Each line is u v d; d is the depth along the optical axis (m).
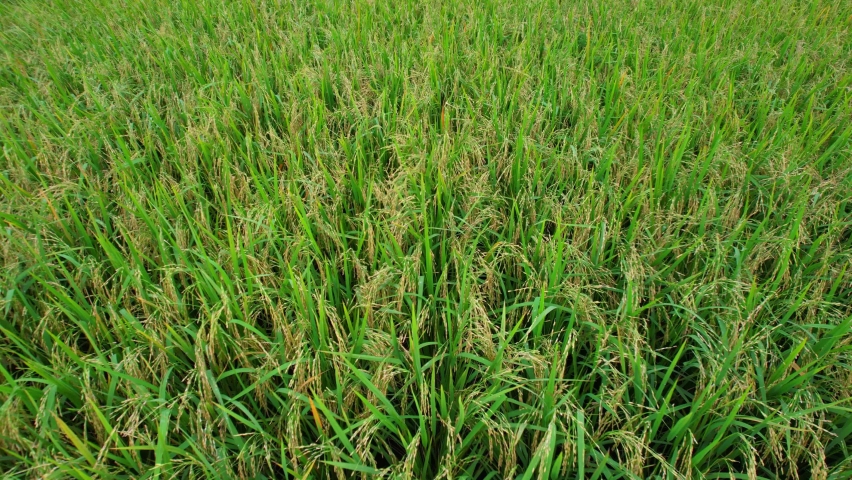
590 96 4.49
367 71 4.87
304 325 2.49
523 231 3.25
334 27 5.70
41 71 5.15
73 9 6.72
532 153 3.79
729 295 2.77
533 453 2.21
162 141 4.21
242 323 2.43
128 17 6.31
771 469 2.42
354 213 3.56
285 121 4.26
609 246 3.23
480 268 3.03
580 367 2.72
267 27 5.88
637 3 6.47
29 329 2.72
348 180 3.57
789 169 3.50
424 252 3.06
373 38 5.54
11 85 5.02
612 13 6.15
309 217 3.23
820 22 6.27
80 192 3.59
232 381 2.62
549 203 3.26
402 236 3.13
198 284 2.64
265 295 2.51
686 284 2.79
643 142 3.73
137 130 4.33
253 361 2.63
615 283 2.99
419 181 3.50
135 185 3.62
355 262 2.88
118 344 2.56
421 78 4.71
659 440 2.37
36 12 6.66
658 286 2.97
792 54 5.27
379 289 2.73
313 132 3.98
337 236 3.01
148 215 3.22
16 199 3.34
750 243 3.02
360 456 2.07
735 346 2.33
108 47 5.60
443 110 4.23
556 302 2.80
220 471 2.11
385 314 2.66
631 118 4.14
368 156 4.02
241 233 3.32
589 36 5.37
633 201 3.38
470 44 5.61
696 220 3.21
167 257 2.92
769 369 2.51
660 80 4.61
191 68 4.80
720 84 4.46
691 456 2.13
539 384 2.33
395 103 4.15
